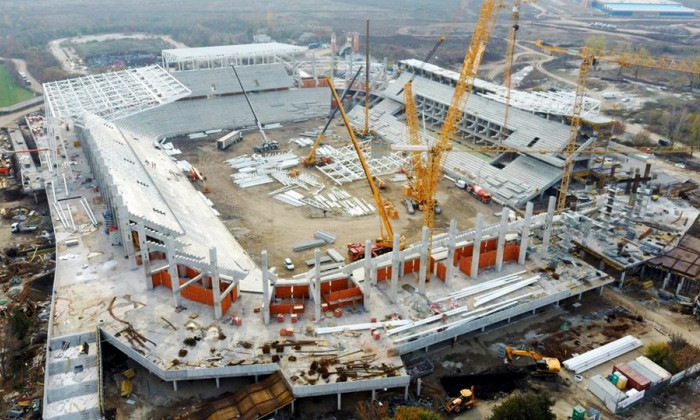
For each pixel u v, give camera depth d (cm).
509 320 9869
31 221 13238
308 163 17250
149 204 11781
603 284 10531
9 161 16788
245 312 9256
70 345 8556
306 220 13738
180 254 9588
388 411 7819
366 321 9138
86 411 7606
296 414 7794
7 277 10869
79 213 12662
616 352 9012
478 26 12756
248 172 16650
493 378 8506
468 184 15688
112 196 10781
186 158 17812
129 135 17625
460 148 18050
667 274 10875
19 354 8850
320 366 8075
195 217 12938
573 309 10238
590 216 13038
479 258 10569
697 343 9319
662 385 8319
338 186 15825
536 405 7112
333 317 9188
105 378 8331
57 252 10994
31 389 8181
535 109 16975
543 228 11650
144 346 8381
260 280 10381
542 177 15238
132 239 10338
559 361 8800
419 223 13712
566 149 15250
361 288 9569
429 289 10081
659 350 8694
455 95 13475
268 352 8338
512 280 10400
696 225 12950
